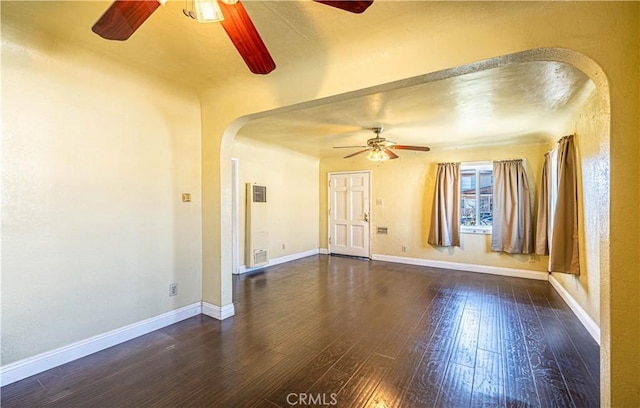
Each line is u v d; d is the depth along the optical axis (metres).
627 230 1.44
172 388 1.98
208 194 3.16
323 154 6.40
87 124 2.34
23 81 2.01
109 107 2.47
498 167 4.91
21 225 2.03
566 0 1.53
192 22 1.80
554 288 4.18
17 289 2.01
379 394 1.92
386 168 6.13
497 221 4.92
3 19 1.84
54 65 2.15
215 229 3.12
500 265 5.00
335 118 3.60
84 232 2.34
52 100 2.15
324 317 3.15
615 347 1.47
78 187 2.30
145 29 1.89
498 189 4.91
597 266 2.63
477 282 4.50
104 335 2.46
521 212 4.73
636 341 1.44
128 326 2.62
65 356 2.23
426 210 5.70
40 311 2.12
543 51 1.61
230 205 3.18
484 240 5.14
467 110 3.27
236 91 2.85
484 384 2.02
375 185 6.27
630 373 1.45
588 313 2.87
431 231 5.50
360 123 3.84
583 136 2.96
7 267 1.97
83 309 2.34
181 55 2.23
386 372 2.16
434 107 3.17
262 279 4.67
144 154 2.73
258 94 2.72
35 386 1.97
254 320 3.06
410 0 1.61
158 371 2.16
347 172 6.61
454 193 5.32
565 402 1.84
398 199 5.99
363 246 6.43
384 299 3.72
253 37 1.44
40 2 1.68
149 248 2.77
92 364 2.23
